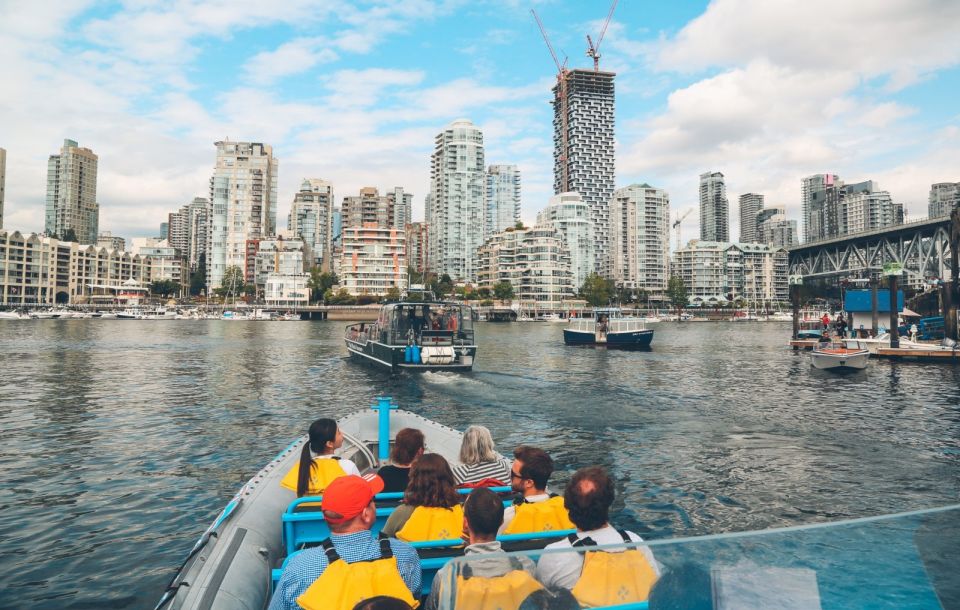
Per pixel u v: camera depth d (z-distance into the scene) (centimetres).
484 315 15925
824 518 898
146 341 5609
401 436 600
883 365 3266
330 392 2291
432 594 271
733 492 1023
